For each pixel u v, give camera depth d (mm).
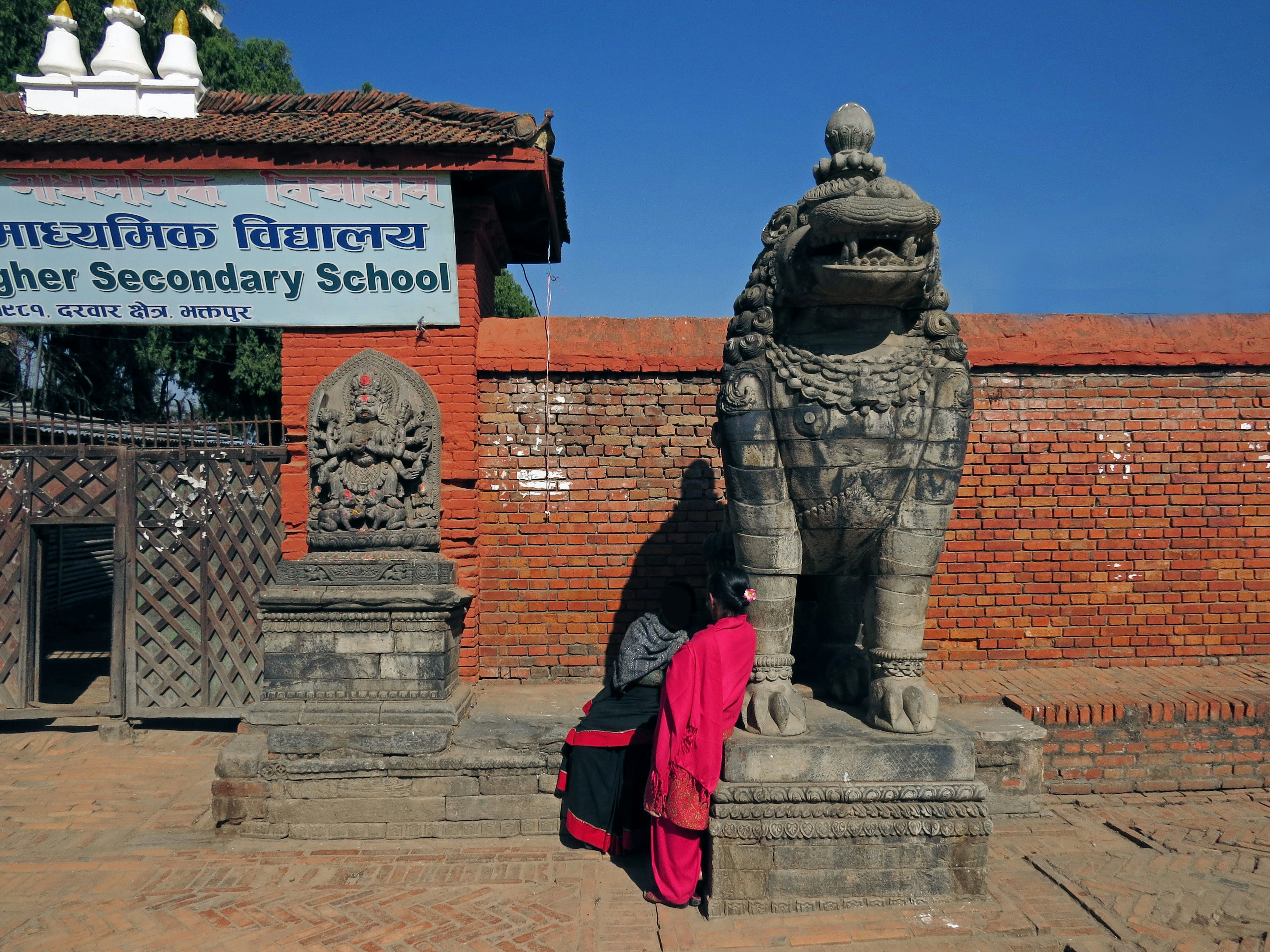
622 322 6129
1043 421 6109
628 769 4547
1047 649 6066
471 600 5656
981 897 3916
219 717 6648
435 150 5395
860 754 4004
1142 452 6121
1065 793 5176
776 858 3889
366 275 5633
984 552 6074
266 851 4613
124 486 6676
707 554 5074
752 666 4211
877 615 4332
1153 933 3559
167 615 6680
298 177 5438
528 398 6051
